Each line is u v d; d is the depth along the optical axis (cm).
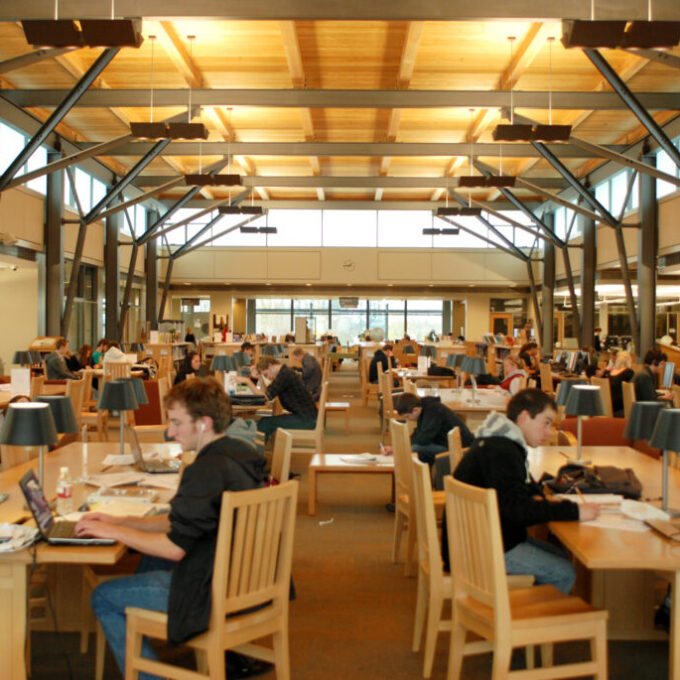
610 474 338
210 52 1120
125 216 2078
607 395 805
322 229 2453
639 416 351
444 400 766
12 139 1292
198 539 245
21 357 1069
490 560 249
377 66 1166
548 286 2283
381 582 413
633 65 1113
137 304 2273
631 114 1390
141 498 316
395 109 1341
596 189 1878
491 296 2552
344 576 423
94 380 1305
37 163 1413
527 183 1466
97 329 1898
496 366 1706
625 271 1476
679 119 1291
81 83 977
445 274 2448
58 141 1441
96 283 1891
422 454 566
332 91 1167
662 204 1429
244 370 1029
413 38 985
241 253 2444
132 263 1875
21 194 1344
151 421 742
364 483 679
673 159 961
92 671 306
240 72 1206
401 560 452
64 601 343
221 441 261
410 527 421
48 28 587
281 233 2450
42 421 296
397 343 2069
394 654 322
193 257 2444
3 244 1270
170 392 269
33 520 284
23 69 1158
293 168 2003
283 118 1500
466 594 271
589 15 778
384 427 928
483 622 258
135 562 329
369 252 2445
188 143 1530
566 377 1218
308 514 561
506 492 282
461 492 257
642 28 584
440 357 1574
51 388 935
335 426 1059
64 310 1487
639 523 288
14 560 244
